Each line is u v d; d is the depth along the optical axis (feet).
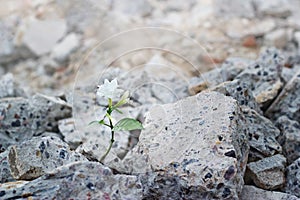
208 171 2.55
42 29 5.80
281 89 3.43
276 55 3.51
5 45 5.70
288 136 3.08
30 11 6.13
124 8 6.12
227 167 2.54
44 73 5.52
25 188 2.42
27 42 5.66
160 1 6.34
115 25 5.87
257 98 3.38
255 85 3.45
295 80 3.33
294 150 3.07
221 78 3.37
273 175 2.86
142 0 6.21
